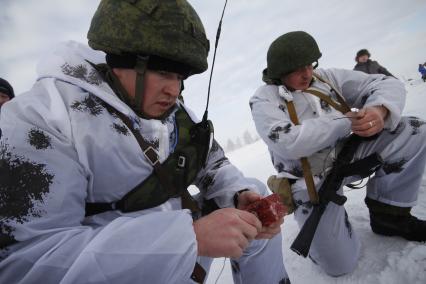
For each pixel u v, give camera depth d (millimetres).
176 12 883
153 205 979
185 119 1176
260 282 1305
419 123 1619
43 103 815
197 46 926
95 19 932
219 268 2266
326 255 1646
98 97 887
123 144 880
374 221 1846
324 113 1822
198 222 776
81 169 809
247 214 811
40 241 644
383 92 1709
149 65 879
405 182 1655
